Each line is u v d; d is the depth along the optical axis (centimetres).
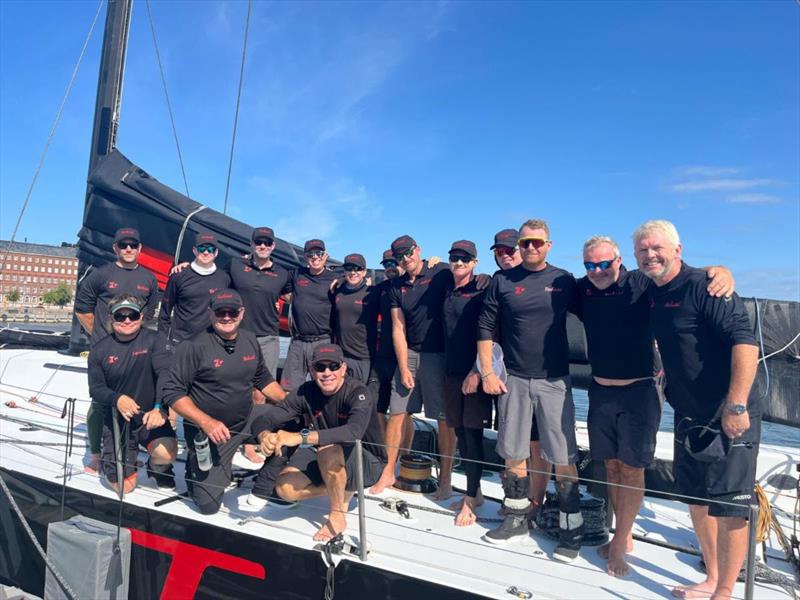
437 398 381
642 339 292
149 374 364
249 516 315
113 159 550
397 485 393
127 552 310
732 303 246
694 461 272
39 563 341
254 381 358
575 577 270
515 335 319
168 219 514
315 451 327
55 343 697
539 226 314
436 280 385
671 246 260
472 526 328
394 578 256
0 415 467
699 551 304
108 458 339
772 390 352
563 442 308
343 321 436
